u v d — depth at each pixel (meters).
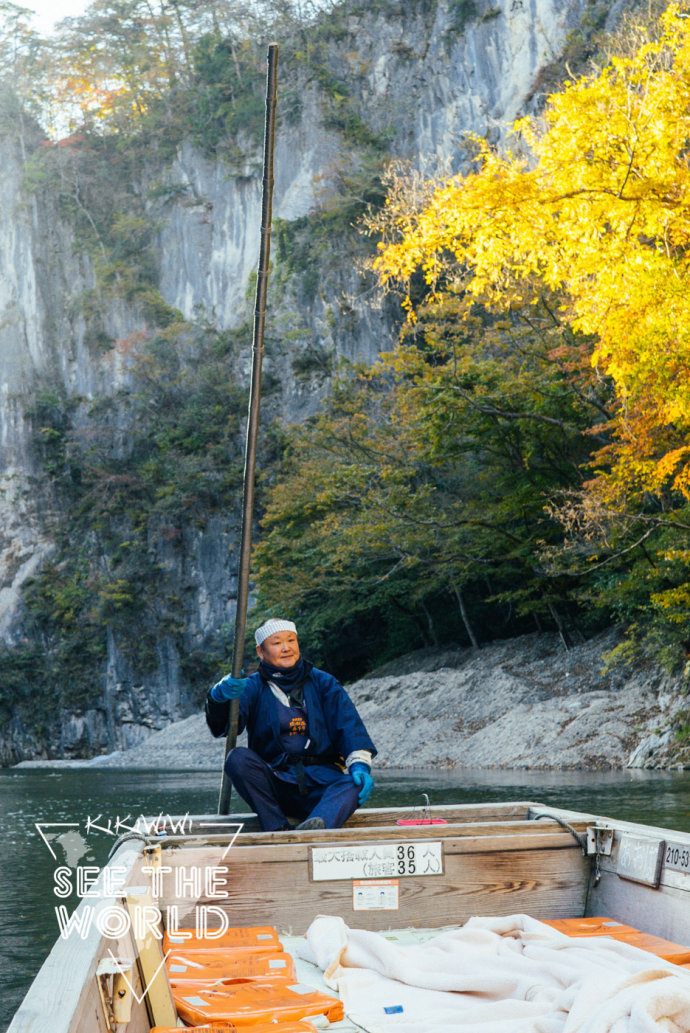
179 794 18.47
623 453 16.77
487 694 26.14
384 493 29.58
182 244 70.06
